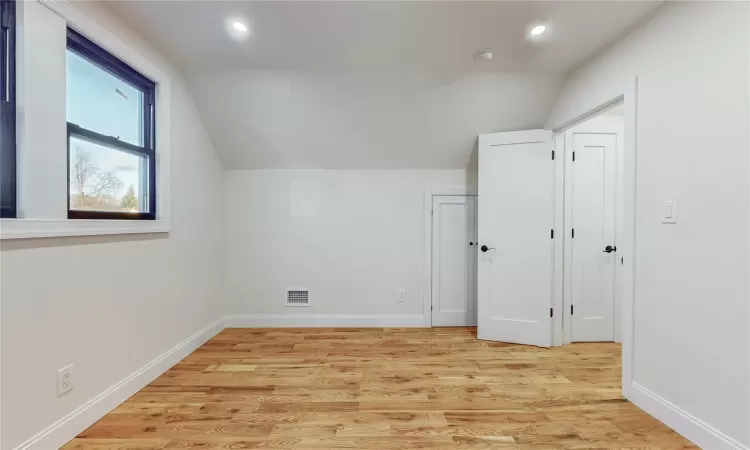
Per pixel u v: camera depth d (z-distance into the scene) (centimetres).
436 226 370
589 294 325
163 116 255
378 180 369
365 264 371
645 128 203
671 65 185
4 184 150
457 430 183
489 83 293
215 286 346
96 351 191
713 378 162
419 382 238
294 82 292
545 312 310
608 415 197
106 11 200
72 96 188
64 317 171
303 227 369
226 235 367
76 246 179
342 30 225
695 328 171
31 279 155
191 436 176
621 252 326
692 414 172
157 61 249
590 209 325
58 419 167
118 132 223
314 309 370
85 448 167
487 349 304
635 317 209
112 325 204
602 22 211
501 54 254
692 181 173
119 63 215
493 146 329
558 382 239
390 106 314
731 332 154
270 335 340
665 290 188
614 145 325
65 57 172
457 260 371
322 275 370
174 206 271
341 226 370
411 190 371
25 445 152
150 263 240
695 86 171
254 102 308
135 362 223
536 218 314
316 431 181
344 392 223
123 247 213
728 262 155
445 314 371
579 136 323
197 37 234
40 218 160
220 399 213
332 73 283
